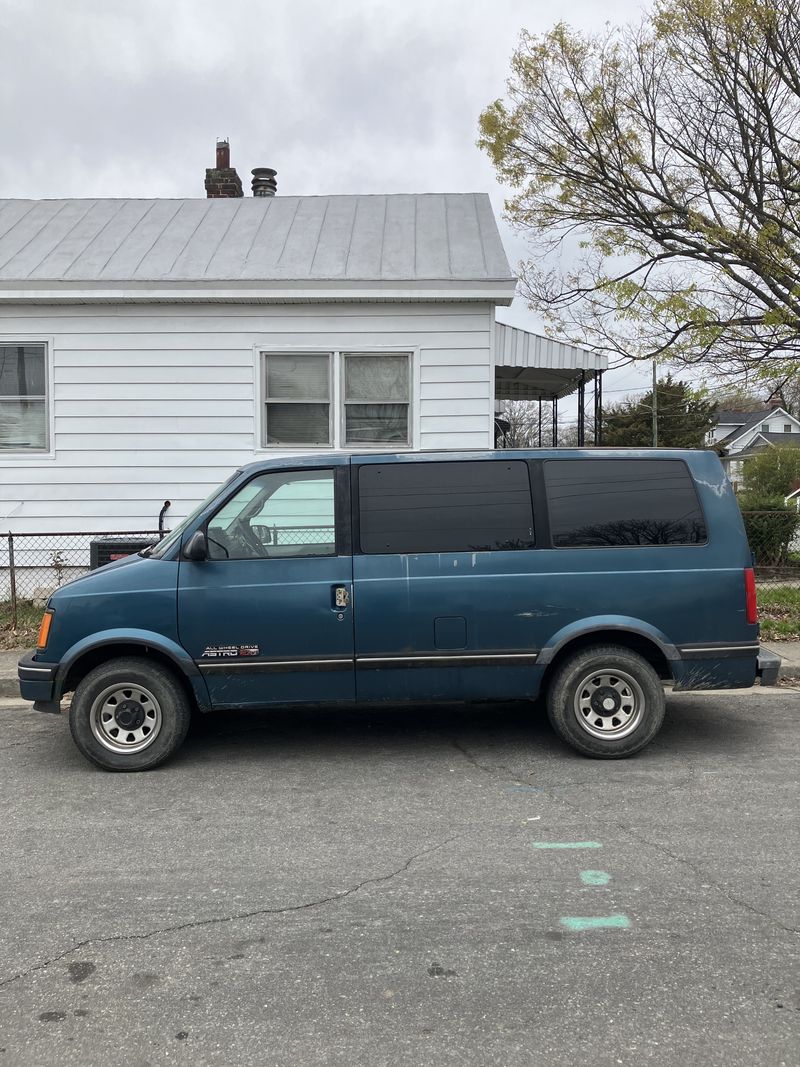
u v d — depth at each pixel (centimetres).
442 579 507
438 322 997
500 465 521
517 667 511
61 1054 251
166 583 503
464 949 305
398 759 528
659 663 537
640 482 523
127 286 967
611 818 425
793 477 2031
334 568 507
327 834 411
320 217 1174
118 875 369
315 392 1012
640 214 1149
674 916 326
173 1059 249
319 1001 275
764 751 536
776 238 1046
